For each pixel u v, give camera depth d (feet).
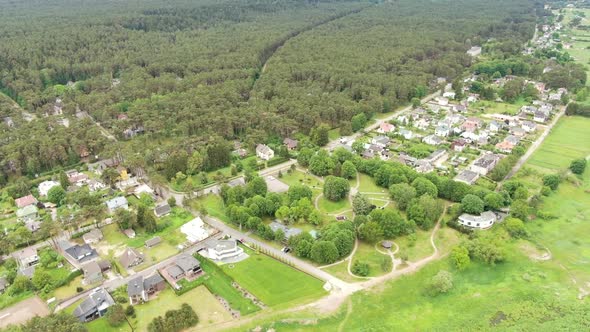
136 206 630.74
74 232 592.19
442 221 596.70
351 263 516.32
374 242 551.59
